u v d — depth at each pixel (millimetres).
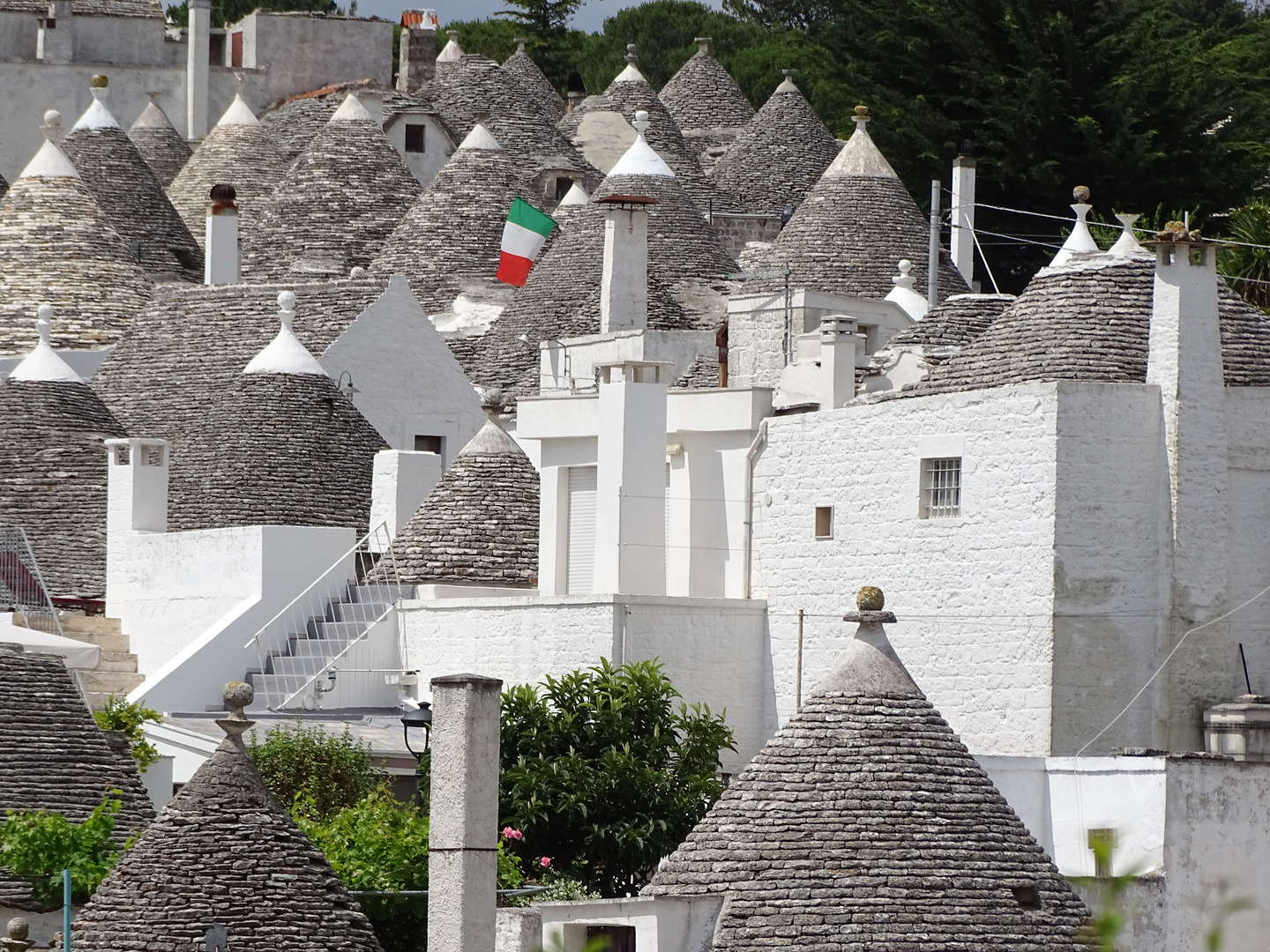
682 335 197750
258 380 192500
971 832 102188
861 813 101688
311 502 185625
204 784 102125
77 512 188125
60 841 110062
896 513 146625
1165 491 138000
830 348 157625
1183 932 108250
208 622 172250
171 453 189625
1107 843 67812
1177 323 138875
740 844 101500
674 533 159875
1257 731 134000
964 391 143875
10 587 181625
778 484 154750
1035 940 100188
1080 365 140875
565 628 151750
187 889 99500
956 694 142000
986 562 141000
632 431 156125
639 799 131750
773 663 152750
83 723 120562
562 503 165875
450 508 170500
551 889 121312
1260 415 141500
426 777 130750
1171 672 136625
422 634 163000
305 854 101875
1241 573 140125
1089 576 137625
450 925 93438
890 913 99188
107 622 178750
